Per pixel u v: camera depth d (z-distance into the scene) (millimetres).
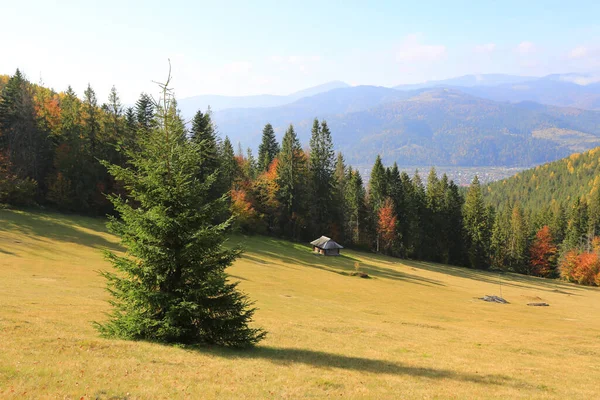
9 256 46125
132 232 19172
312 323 32000
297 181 101938
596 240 132750
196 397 13016
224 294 20000
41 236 59844
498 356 26266
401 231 117625
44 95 106562
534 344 31703
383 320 37875
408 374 19469
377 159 121312
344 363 20469
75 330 20156
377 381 17500
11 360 14047
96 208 84125
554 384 20141
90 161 84375
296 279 58000
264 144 140875
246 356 19391
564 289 95250
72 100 96250
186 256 18906
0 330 18109
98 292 34656
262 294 43844
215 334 20031
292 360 19844
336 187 118062
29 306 25266
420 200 124062
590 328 43406
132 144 83250
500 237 140000
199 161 20797
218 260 20078
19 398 11047
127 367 15062
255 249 79438
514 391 18109
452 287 72250
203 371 15828
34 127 83062
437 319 42219
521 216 146875
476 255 123812
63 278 39281
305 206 102625
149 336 19422
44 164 85125
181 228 19219
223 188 83688
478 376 20391
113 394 12305
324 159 107625
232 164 99500
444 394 16469
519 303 62062
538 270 135875
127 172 19516
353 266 79125
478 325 40594
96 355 16031
